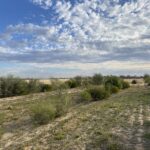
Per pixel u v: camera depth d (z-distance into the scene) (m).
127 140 12.14
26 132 16.19
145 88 51.75
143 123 15.99
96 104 27.89
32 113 21.48
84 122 17.48
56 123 17.98
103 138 12.52
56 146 12.14
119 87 49.91
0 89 43.28
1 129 16.73
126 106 24.69
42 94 41.72
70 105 27.25
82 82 58.03
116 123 16.36
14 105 29.67
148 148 10.85
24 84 46.31
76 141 12.64
